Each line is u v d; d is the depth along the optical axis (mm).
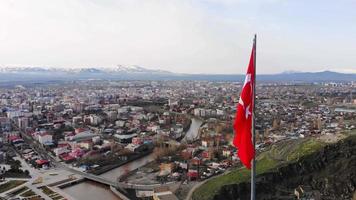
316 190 189500
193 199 177250
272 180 197250
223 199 178125
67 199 184375
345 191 184750
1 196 188000
